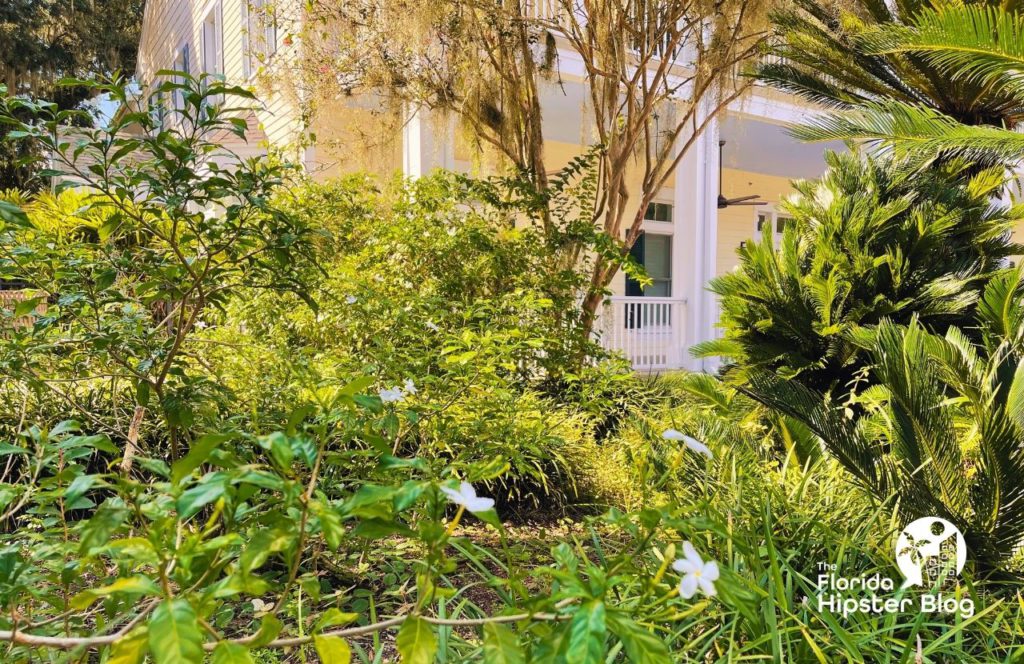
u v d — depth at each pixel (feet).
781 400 10.39
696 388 15.75
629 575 4.29
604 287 21.50
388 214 19.62
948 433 9.36
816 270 18.37
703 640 6.53
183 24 45.57
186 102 6.33
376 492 3.07
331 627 7.16
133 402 11.53
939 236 18.49
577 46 20.62
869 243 18.74
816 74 24.22
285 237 6.98
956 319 17.63
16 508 4.89
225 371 11.23
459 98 21.16
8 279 7.73
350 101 23.15
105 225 6.49
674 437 4.13
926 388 9.29
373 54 20.65
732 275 20.42
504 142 21.97
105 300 7.41
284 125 29.94
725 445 11.26
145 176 6.33
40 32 74.95
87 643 3.11
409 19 19.21
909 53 20.80
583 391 13.96
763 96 31.37
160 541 3.10
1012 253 20.11
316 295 12.98
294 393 9.73
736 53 22.13
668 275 42.01
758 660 6.21
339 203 18.90
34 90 69.31
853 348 17.30
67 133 6.07
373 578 8.21
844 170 21.22
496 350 10.00
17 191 9.23
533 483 11.94
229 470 3.08
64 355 8.87
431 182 19.79
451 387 9.95
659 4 21.02
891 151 20.84
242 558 3.01
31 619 4.79
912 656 6.61
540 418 12.02
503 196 22.45
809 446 12.34
